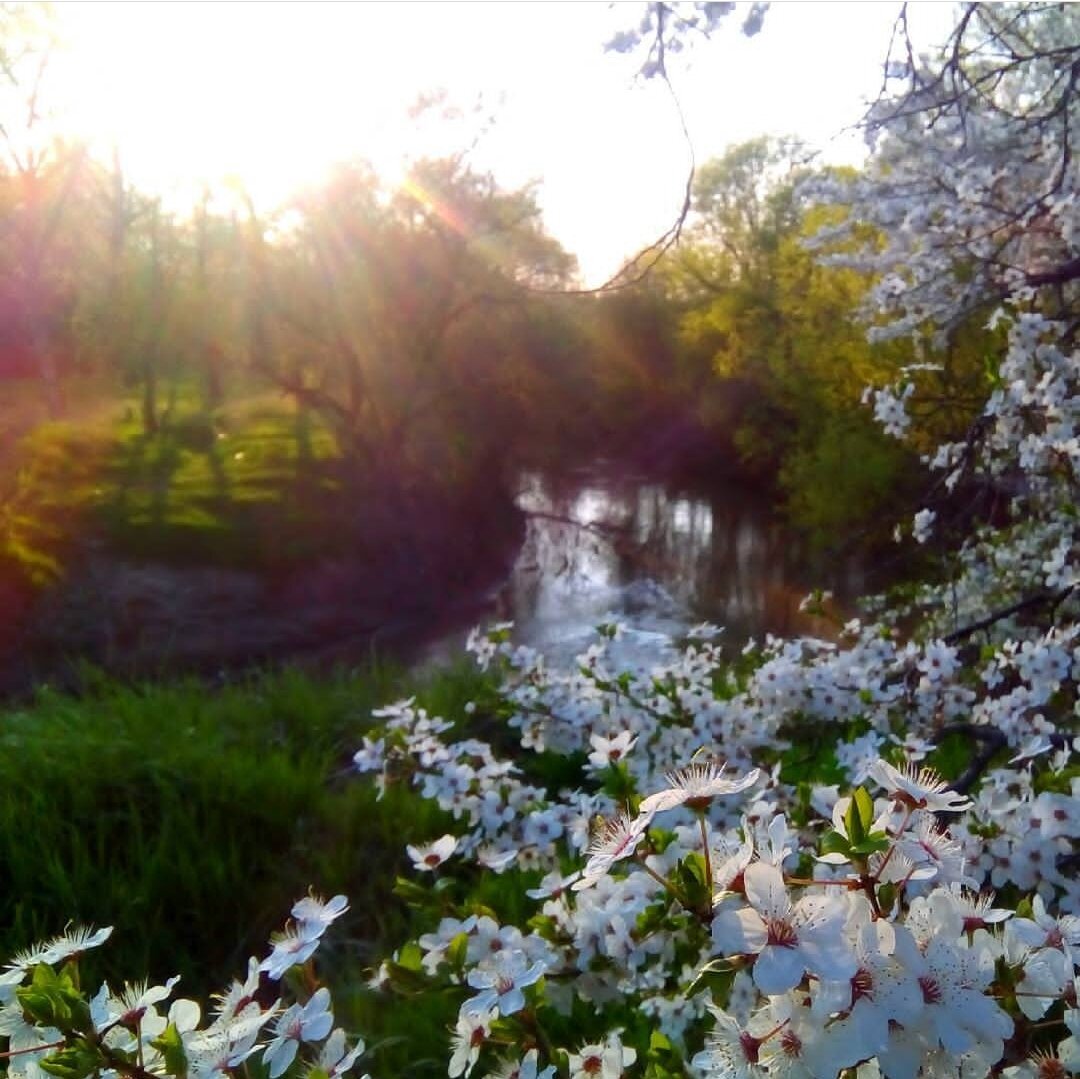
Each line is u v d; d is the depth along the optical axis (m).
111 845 4.42
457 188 17.95
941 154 5.37
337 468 17.45
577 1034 2.87
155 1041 1.26
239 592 13.30
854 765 2.92
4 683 10.94
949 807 1.24
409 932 3.91
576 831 2.37
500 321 18.86
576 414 23.02
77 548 13.38
